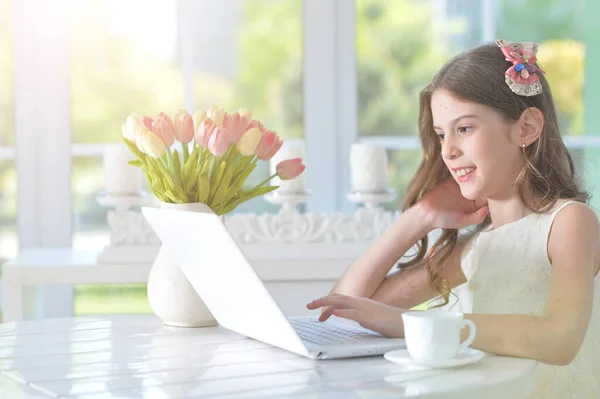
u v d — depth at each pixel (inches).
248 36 137.6
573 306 58.2
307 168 138.7
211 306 66.6
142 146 64.4
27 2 137.0
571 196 68.6
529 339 55.2
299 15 137.9
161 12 137.3
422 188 76.6
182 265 66.2
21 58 137.2
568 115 136.5
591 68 136.0
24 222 138.3
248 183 135.6
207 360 56.8
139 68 137.7
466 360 51.8
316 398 46.4
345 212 139.0
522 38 136.6
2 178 137.9
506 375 50.4
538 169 68.1
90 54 137.7
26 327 70.7
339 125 138.4
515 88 66.4
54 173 138.4
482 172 66.4
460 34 137.3
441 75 68.0
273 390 48.2
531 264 68.2
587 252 63.2
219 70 137.7
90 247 139.6
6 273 114.7
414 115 137.9
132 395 48.0
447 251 75.4
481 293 71.2
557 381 66.9
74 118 138.3
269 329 58.7
